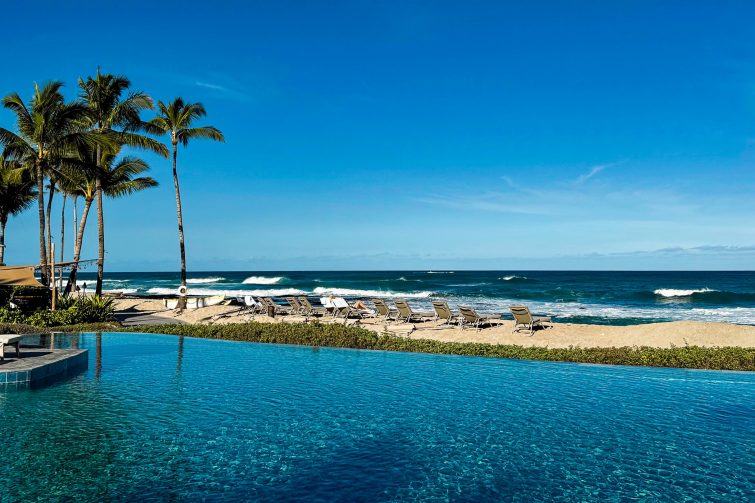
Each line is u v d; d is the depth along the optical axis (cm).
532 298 4241
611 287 5912
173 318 2178
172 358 1190
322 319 1986
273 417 730
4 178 2838
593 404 816
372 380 977
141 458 568
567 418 741
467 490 503
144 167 2539
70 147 2162
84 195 2791
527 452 605
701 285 6378
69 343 1382
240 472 536
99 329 1680
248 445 615
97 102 2362
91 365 1087
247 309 2317
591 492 502
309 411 764
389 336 1460
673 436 665
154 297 3300
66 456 568
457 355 1245
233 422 704
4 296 1998
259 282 7200
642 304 3653
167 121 2602
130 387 892
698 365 1102
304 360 1182
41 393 838
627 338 1478
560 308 3275
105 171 2420
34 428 660
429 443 632
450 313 1781
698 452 609
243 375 1011
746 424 716
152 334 1575
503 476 537
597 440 648
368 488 504
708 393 889
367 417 736
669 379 990
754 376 1012
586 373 1041
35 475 518
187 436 642
